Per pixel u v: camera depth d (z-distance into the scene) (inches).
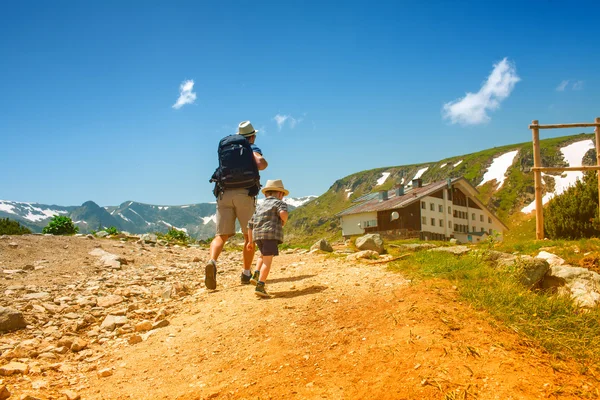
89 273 350.9
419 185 2797.7
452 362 144.8
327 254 391.5
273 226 245.9
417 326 169.9
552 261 313.7
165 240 669.3
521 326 168.6
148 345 197.5
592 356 151.4
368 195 3154.5
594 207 679.1
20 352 180.5
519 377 136.4
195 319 224.4
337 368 151.9
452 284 216.8
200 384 155.5
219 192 279.9
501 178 7204.7
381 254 384.5
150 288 298.0
